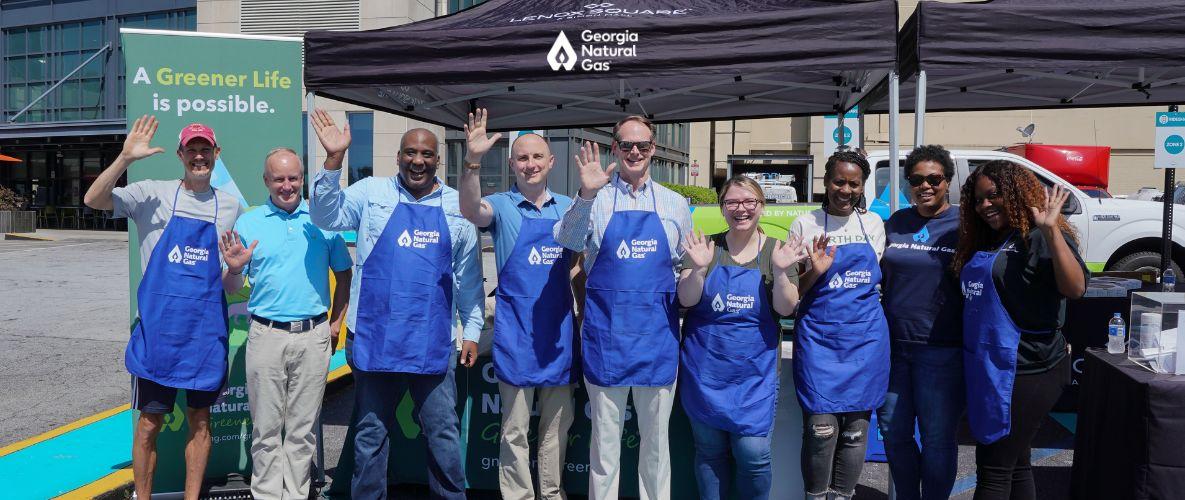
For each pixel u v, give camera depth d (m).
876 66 3.59
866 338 3.08
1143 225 7.52
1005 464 2.96
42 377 6.54
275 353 3.35
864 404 3.07
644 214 3.10
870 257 3.11
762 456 3.10
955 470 3.15
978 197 2.92
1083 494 3.40
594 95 6.25
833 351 3.08
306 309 3.39
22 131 24.83
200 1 20.66
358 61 3.82
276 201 3.42
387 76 3.79
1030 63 3.57
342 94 4.78
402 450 4.02
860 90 5.68
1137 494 2.92
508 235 3.32
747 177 3.09
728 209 3.08
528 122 7.22
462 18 4.21
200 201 3.36
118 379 6.47
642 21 3.64
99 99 27.50
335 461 4.51
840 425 3.15
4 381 6.40
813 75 5.50
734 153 25.03
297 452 3.44
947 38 3.61
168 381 3.27
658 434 3.20
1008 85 6.43
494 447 3.91
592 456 3.24
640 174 3.14
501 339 3.33
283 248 3.36
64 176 27.95
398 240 3.29
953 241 3.08
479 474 3.91
